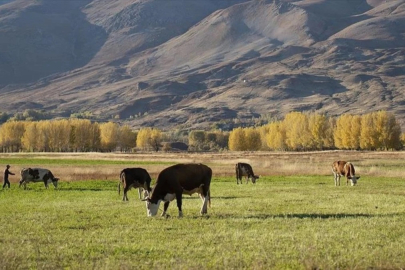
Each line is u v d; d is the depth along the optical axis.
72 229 19.80
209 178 23.91
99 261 14.61
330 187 39.38
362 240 17.03
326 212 23.66
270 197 31.05
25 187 41.22
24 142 173.00
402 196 31.27
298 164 71.75
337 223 20.30
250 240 17.09
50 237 18.09
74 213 24.16
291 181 47.38
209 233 18.38
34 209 26.08
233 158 99.31
